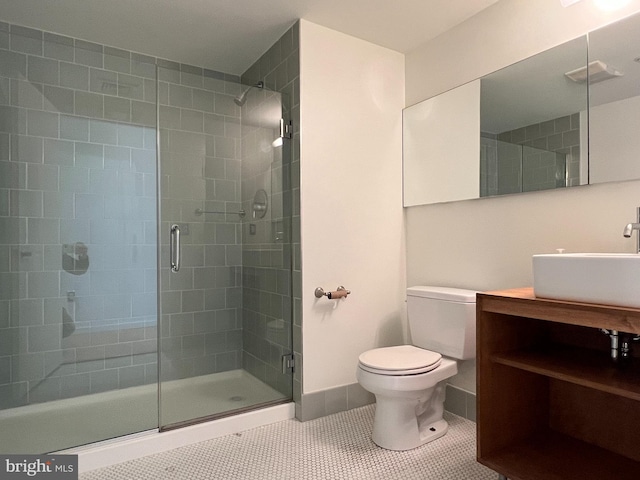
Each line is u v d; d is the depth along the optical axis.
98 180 2.61
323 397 2.36
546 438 1.84
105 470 1.83
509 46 2.07
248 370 2.72
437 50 2.47
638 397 1.26
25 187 2.38
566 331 1.86
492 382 1.72
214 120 2.61
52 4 2.16
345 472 1.76
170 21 2.33
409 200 2.65
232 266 2.76
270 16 2.28
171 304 2.54
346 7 2.18
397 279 2.67
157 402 2.41
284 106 2.42
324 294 2.33
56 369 2.46
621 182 1.65
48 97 2.45
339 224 2.44
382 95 2.62
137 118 2.74
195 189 2.58
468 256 2.29
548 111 1.89
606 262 1.30
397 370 1.85
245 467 1.82
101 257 2.62
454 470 1.77
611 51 1.68
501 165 2.09
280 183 2.44
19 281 2.37
